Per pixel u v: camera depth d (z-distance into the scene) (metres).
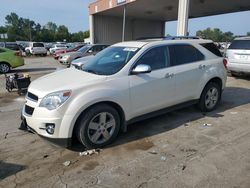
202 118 5.37
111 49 5.11
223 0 18.80
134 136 4.48
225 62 6.06
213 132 4.61
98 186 3.05
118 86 4.10
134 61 4.37
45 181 3.18
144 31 30.92
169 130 4.73
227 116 5.50
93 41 26.38
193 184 3.05
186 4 13.16
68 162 3.61
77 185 3.08
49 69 15.21
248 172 3.28
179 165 3.48
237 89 8.30
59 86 3.82
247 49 9.32
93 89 3.87
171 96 4.90
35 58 27.48
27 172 3.39
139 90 4.34
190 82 5.18
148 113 4.62
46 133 3.73
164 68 4.76
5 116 5.78
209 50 5.75
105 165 3.53
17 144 4.25
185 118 5.37
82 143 3.89
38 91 3.86
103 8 23.08
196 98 5.45
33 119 3.77
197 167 3.42
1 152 3.96
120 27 28.44
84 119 3.79
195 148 3.98
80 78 4.08
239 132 4.59
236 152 3.82
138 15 26.69
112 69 4.31
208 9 22.62
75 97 3.72
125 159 3.68
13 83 8.18
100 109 3.90
